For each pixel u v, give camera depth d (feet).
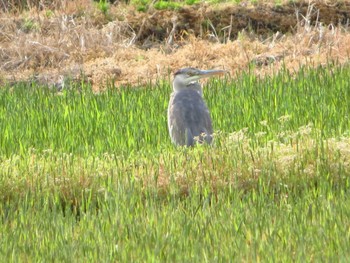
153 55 101.24
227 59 96.53
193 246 42.68
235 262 40.32
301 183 54.03
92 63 98.27
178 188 54.24
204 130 61.98
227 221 46.37
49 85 93.40
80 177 56.24
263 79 83.46
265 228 44.88
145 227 46.29
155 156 59.11
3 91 83.61
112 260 41.60
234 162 55.98
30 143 65.82
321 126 64.03
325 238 42.68
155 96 76.64
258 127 66.13
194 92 63.52
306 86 76.69
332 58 92.27
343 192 50.03
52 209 51.67
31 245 44.32
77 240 44.73
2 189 55.42
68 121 70.08
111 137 65.10
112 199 51.42
